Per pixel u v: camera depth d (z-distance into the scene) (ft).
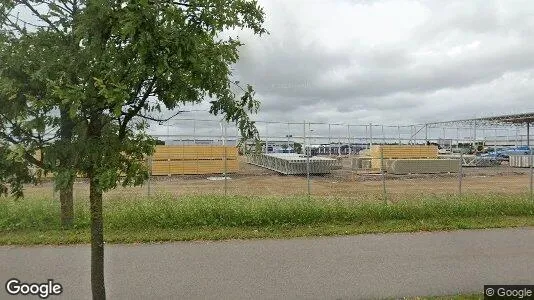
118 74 9.70
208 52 10.25
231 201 36.04
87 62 9.64
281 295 18.29
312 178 91.61
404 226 32.96
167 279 20.45
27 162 10.74
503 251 25.99
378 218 35.19
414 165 101.14
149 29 9.12
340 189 70.23
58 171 10.05
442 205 36.78
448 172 103.65
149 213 32.19
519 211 37.58
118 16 9.12
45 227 31.24
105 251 25.77
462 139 195.83
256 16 11.91
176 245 27.30
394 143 174.91
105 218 31.71
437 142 201.67
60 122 10.44
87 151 10.01
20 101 10.00
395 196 54.39
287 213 33.40
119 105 9.13
